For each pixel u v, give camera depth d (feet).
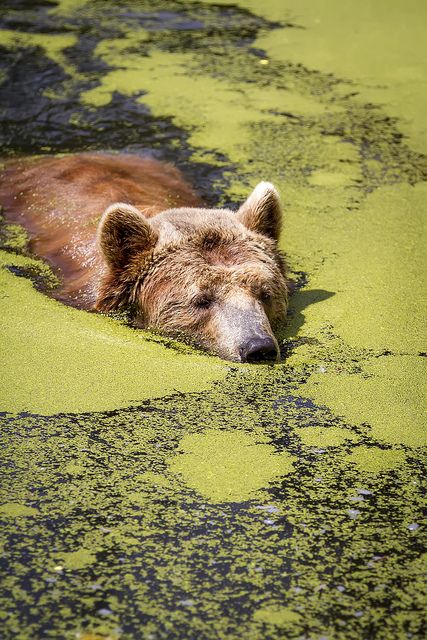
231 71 78.38
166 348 44.62
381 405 40.09
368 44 84.12
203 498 33.96
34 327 45.27
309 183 62.49
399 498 34.35
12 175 61.26
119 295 47.62
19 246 53.88
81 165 59.98
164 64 78.89
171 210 49.83
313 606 29.25
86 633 27.89
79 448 36.55
